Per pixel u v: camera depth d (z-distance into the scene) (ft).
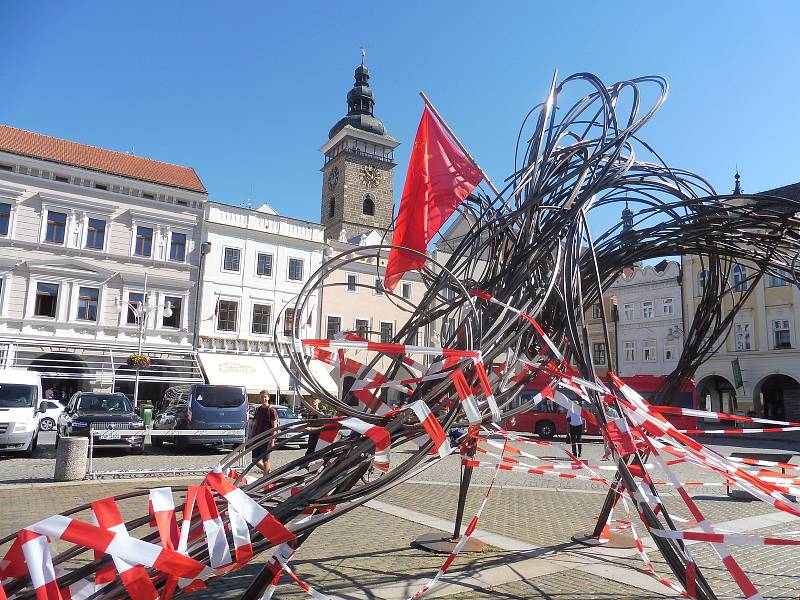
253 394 100.17
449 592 15.10
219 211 108.06
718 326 19.61
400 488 33.14
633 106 16.26
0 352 87.92
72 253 96.22
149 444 60.70
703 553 19.62
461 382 12.05
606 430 13.78
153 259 101.65
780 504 11.94
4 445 45.50
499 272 15.10
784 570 17.67
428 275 15.47
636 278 125.39
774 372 101.65
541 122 15.99
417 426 12.19
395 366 13.48
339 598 14.53
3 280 91.30
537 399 14.03
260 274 110.42
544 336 13.83
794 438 91.91
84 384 93.45
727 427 105.29
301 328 11.80
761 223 16.67
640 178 16.37
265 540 10.25
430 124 15.44
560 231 14.30
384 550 19.34
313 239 116.37
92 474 35.81
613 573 16.83
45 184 95.30
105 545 9.14
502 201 14.73
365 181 203.41
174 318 102.78
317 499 10.71
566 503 29.12
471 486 34.53
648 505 12.71
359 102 222.07
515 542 20.52
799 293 100.17
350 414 11.88
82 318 96.32
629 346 125.39
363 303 118.42
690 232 17.20
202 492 10.39
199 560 10.10
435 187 15.14
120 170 104.58
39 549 9.03
